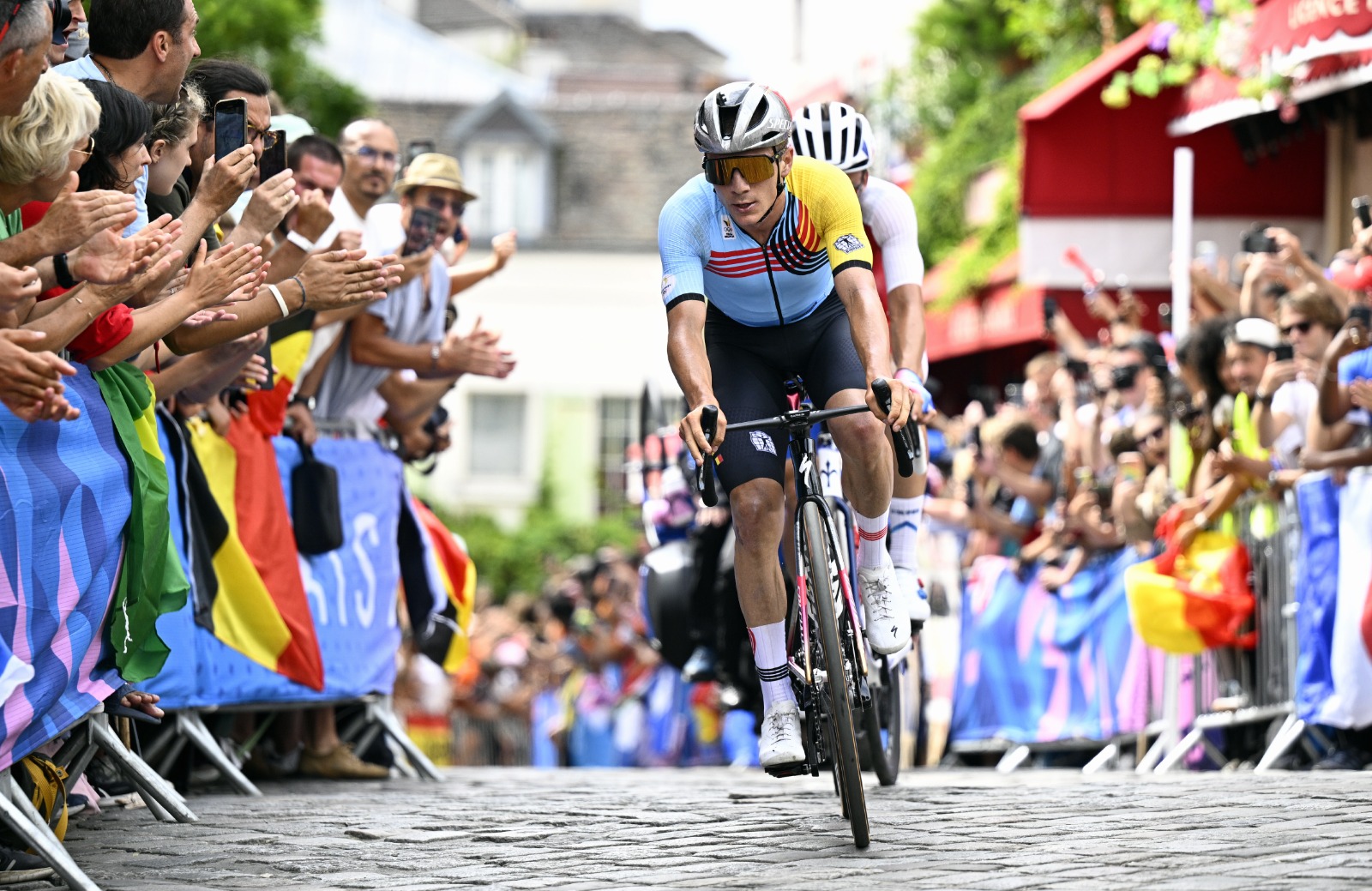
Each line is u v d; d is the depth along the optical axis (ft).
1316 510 67.10
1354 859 37.73
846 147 55.21
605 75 492.13
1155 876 36.40
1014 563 89.66
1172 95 112.37
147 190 51.21
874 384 41.75
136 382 43.60
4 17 35.86
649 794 57.67
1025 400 101.19
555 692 159.33
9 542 37.35
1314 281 72.54
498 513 313.32
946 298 139.85
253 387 60.39
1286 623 70.59
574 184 333.21
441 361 70.13
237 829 47.96
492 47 521.65
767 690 45.24
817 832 45.50
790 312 47.50
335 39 392.06
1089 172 114.11
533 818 49.37
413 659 143.64
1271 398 72.08
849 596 45.19
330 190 65.21
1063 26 145.69
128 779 50.42
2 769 37.73
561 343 316.60
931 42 178.91
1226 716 74.54
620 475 313.94
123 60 50.42
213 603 60.90
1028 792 53.83
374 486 72.54
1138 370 86.28
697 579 72.38
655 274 317.22
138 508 42.29
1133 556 82.69
